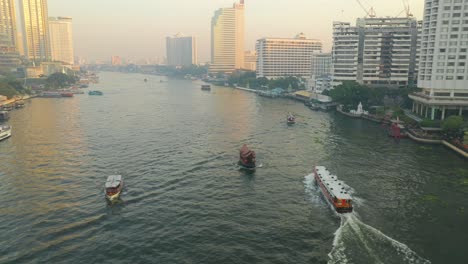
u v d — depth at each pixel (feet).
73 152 434.71
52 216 264.31
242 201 293.64
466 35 573.74
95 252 218.38
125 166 380.58
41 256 213.66
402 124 595.47
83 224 252.62
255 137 527.40
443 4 574.97
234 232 242.78
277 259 211.00
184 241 231.50
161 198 298.15
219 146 471.62
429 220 257.75
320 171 333.42
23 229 245.04
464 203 286.25
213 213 271.49
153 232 242.78
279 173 363.76
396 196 301.02
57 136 522.06
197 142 492.54
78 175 351.05
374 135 542.57
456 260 207.72
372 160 406.62
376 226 248.73
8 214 266.77
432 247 221.87
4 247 222.48
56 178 342.64
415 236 234.99
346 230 242.99
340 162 399.24
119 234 239.91
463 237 233.96
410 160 405.59
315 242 229.25
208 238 235.20
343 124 639.76
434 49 596.70
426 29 630.74
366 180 339.98
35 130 564.71
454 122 476.54
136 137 520.01
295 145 478.18
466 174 355.15
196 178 346.54
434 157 418.10
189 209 277.85
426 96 617.62
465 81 589.73
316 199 297.94
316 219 261.24
